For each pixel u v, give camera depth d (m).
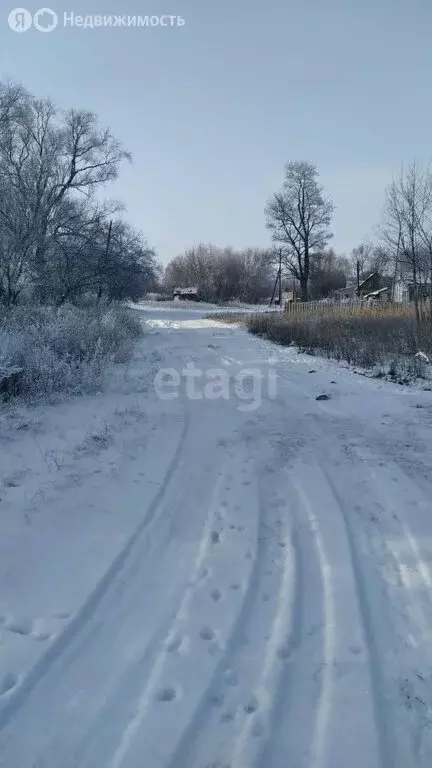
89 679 3.16
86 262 24.03
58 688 3.09
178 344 21.42
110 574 4.24
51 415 9.04
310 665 3.28
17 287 18.02
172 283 84.69
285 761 2.65
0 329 12.16
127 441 7.63
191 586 4.09
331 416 9.12
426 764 2.64
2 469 6.48
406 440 7.66
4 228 17.27
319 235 53.78
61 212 21.91
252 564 4.39
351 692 3.06
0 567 4.30
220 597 3.96
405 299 27.48
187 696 3.04
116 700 3.01
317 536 4.84
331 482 6.08
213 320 37.94
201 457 6.98
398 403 10.02
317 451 7.19
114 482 6.09
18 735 2.78
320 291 64.62
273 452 7.16
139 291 39.38
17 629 3.59
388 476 6.20
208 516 5.25
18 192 18.72
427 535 4.81
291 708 2.96
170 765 2.62
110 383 11.76
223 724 2.86
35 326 13.23
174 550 4.61
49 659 3.32
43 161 21.64
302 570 4.29
